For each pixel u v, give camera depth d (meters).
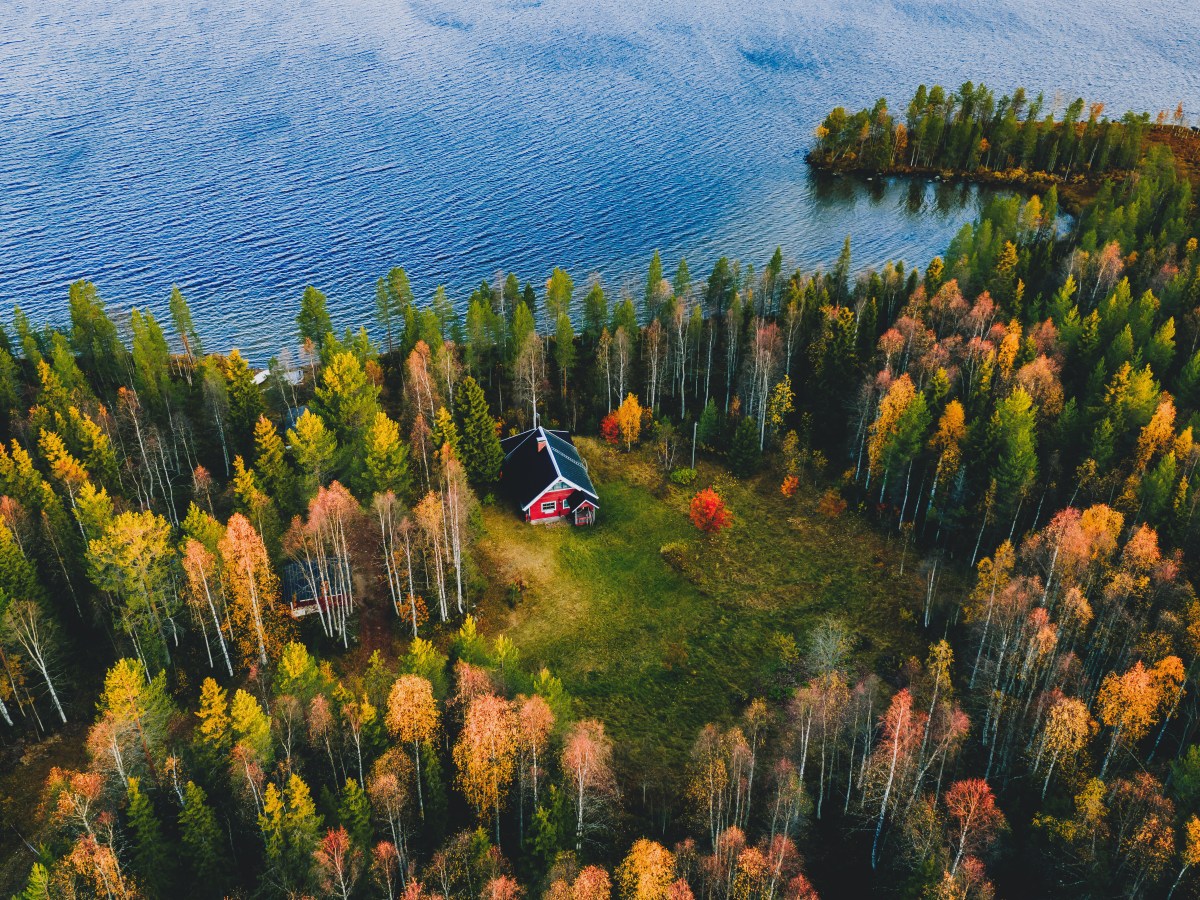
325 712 57.75
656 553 87.88
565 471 91.00
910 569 85.25
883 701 70.56
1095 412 87.19
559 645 77.38
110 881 50.00
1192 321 105.62
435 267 158.25
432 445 90.00
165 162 194.75
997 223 141.38
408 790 57.06
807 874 58.94
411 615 76.94
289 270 155.00
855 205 186.00
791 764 60.28
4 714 66.19
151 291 147.00
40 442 84.44
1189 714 63.44
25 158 193.38
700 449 102.62
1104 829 56.28
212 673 72.44
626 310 112.00
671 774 65.56
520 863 54.47
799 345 111.81
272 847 52.12
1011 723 64.94
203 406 98.50
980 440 85.81
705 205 184.88
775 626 79.44
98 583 68.56
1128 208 142.12
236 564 68.69
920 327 103.19
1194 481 78.75
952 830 56.91
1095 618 71.12
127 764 57.06
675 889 49.81
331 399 94.00
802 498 94.81
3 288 145.88
